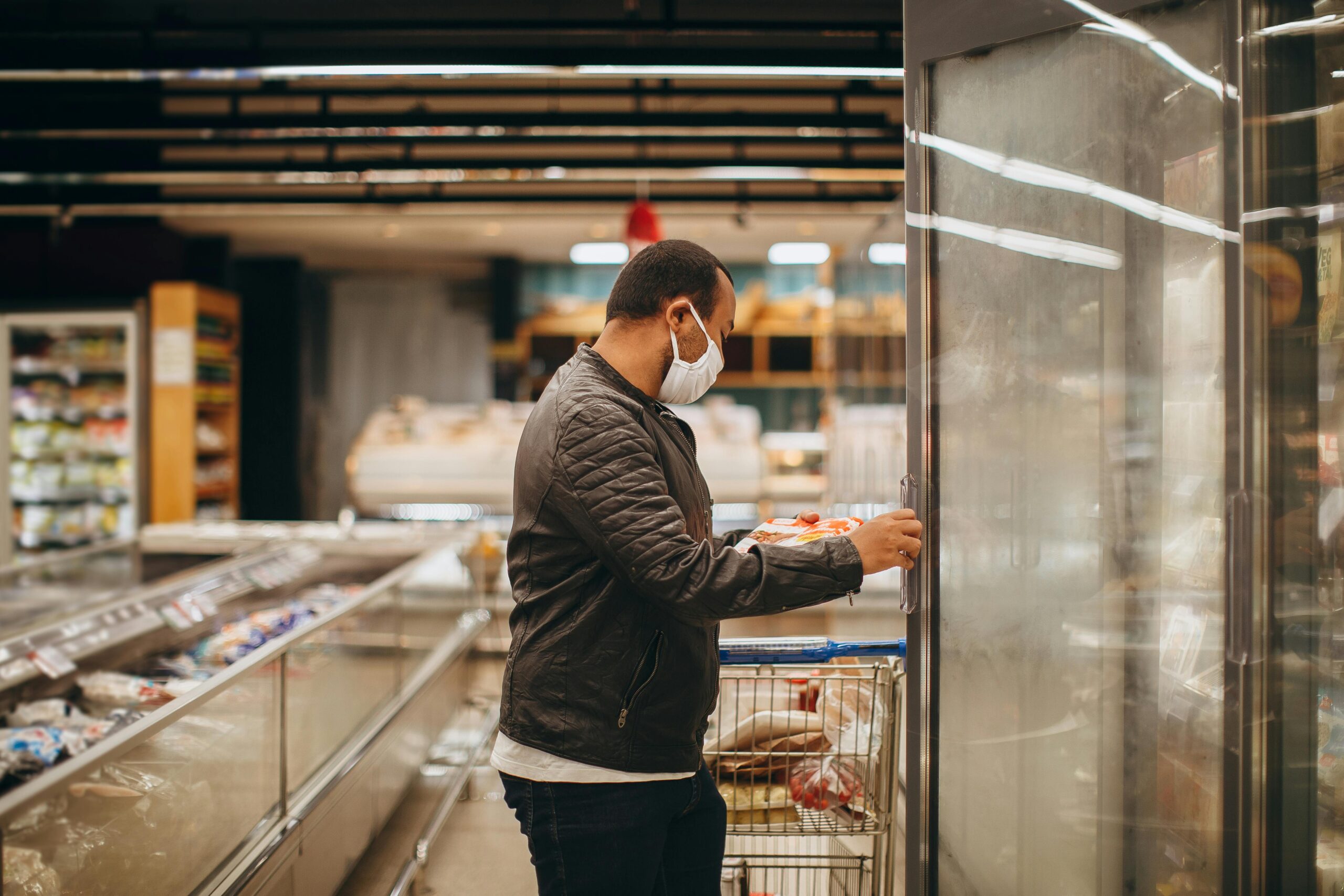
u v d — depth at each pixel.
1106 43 1.57
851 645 1.74
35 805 1.27
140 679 2.48
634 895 1.25
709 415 6.53
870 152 5.18
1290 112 1.48
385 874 2.62
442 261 7.08
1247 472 1.48
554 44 4.07
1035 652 1.66
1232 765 1.50
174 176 4.57
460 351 7.09
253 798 1.96
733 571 1.15
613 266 7.10
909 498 1.68
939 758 1.67
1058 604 1.64
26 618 2.60
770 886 2.04
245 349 6.98
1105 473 1.60
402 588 3.13
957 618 1.67
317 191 5.91
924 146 1.67
